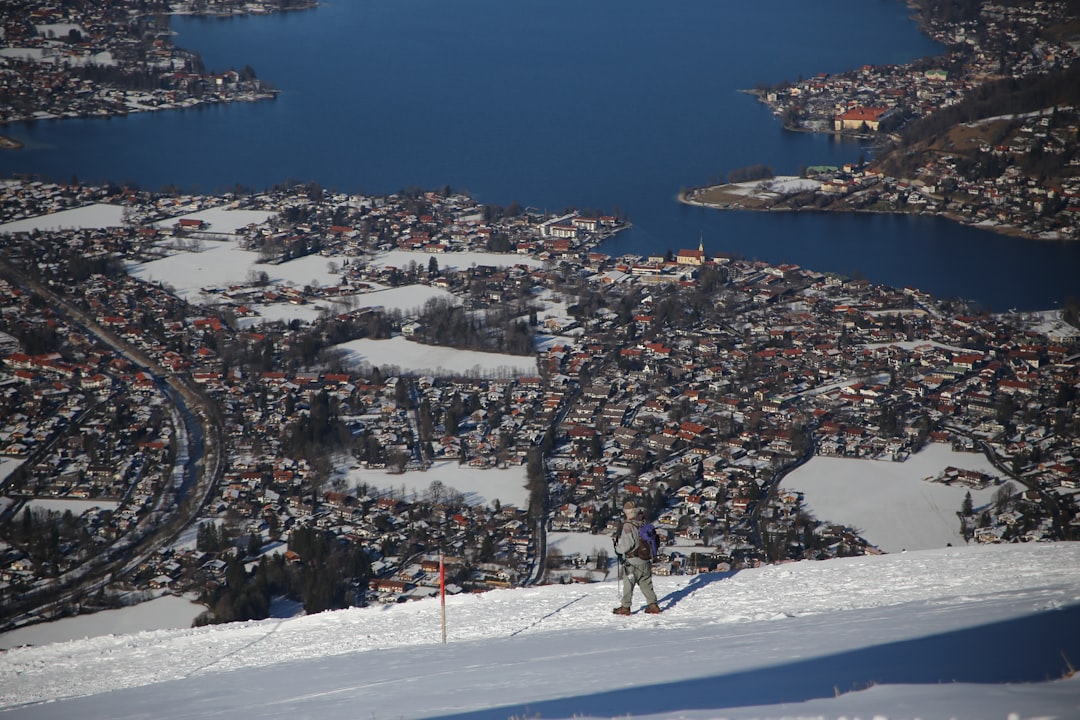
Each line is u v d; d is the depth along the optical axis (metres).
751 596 66.00
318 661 67.88
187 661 83.38
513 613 76.94
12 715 68.69
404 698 43.06
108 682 80.88
